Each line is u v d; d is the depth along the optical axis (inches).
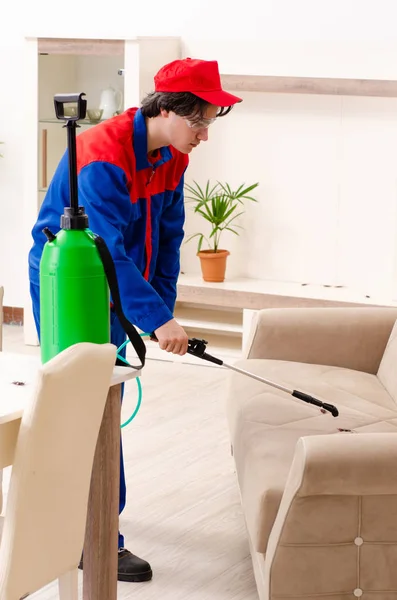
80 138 108.1
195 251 227.6
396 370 136.6
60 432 79.4
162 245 122.5
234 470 153.9
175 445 163.9
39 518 81.0
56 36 211.0
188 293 210.5
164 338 102.6
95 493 94.7
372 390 137.9
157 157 112.0
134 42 203.8
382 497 95.1
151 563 123.2
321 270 216.1
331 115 209.5
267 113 214.8
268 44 206.5
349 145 209.2
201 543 129.0
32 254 113.1
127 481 148.5
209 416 179.2
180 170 118.4
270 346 148.6
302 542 95.3
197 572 121.3
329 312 149.5
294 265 218.5
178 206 121.1
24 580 81.3
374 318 148.8
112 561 97.2
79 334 86.3
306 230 215.9
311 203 214.5
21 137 233.1
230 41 210.7
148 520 135.3
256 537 101.5
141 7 220.5
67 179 108.4
